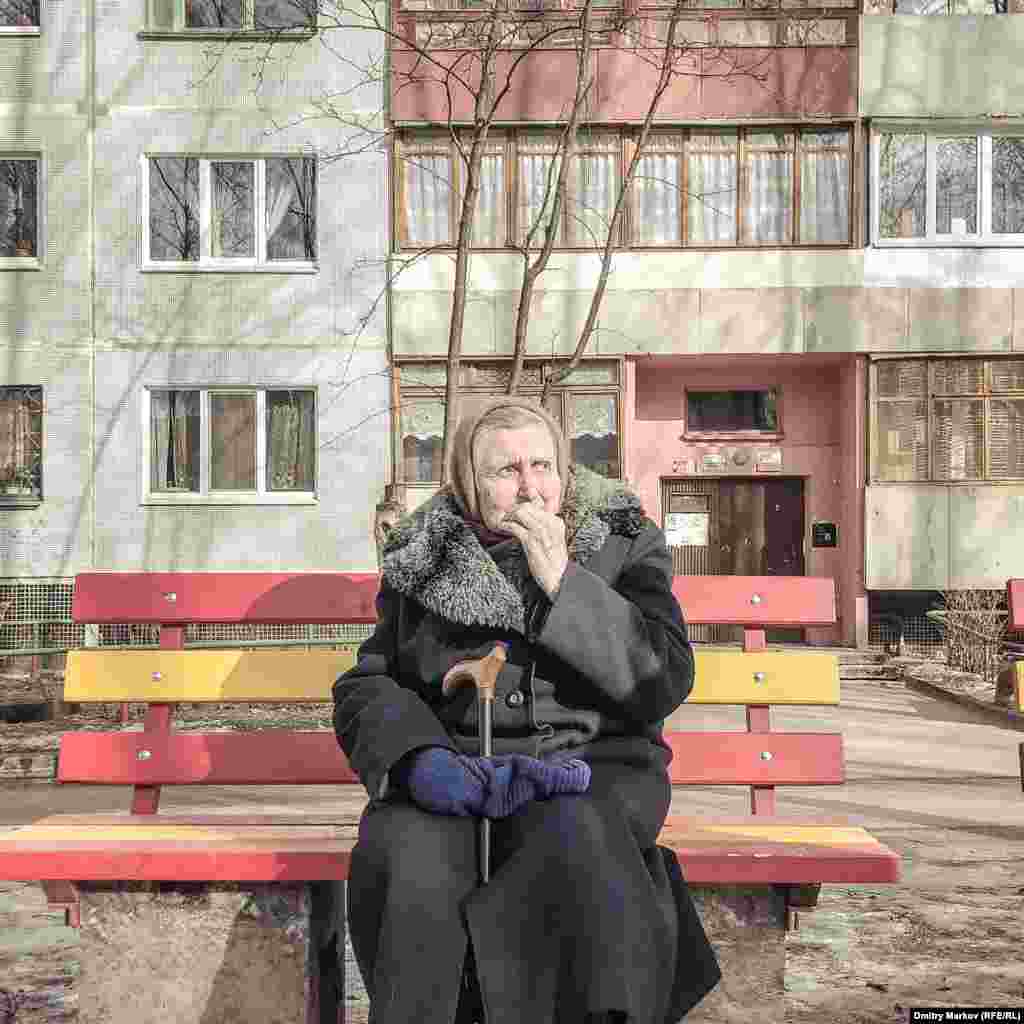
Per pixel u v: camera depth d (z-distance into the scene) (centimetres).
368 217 2298
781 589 382
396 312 2289
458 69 2264
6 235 2319
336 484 2295
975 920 523
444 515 312
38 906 538
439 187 2300
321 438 2295
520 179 2303
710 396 2434
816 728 1420
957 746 1266
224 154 2308
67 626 2127
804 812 834
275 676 378
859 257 2289
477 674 292
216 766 373
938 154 2309
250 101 2305
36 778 1006
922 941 490
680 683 301
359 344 2297
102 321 2303
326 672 377
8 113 2311
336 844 322
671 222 2308
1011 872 620
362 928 278
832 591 381
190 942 321
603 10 2277
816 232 2303
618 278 2292
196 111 2306
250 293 2302
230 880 316
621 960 257
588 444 2306
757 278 2289
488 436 313
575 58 2284
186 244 2312
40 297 2302
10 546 2289
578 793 281
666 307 2288
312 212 2312
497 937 263
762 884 317
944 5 2317
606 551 313
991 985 435
